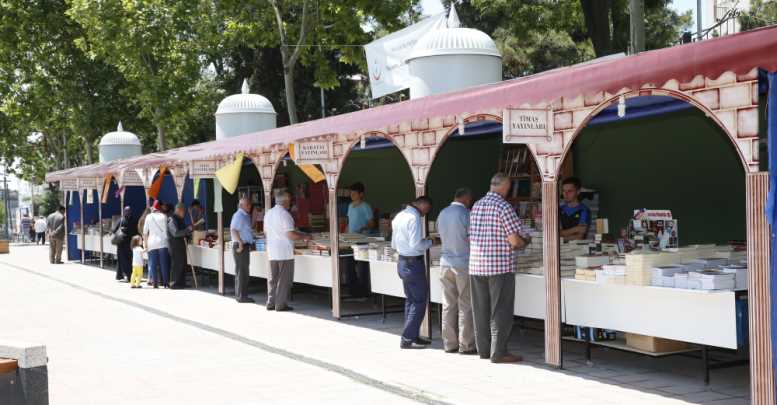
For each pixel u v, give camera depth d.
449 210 8.89
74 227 26.94
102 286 17.86
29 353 4.95
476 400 6.83
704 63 5.40
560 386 7.27
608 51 18.61
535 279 8.47
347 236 13.27
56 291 17.17
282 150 13.07
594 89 6.30
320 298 14.48
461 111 7.89
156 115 28.20
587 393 6.97
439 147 9.47
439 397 6.97
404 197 16.23
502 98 7.32
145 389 7.71
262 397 7.27
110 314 13.20
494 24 25.95
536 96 6.89
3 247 33.91
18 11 31.72
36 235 46.75
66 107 33.94
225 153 13.84
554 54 24.73
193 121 36.19
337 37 23.89
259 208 20.00
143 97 27.62
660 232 8.43
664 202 10.62
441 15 17.41
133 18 26.48
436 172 15.41
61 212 25.94
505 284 8.30
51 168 50.16
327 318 12.04
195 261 17.12
